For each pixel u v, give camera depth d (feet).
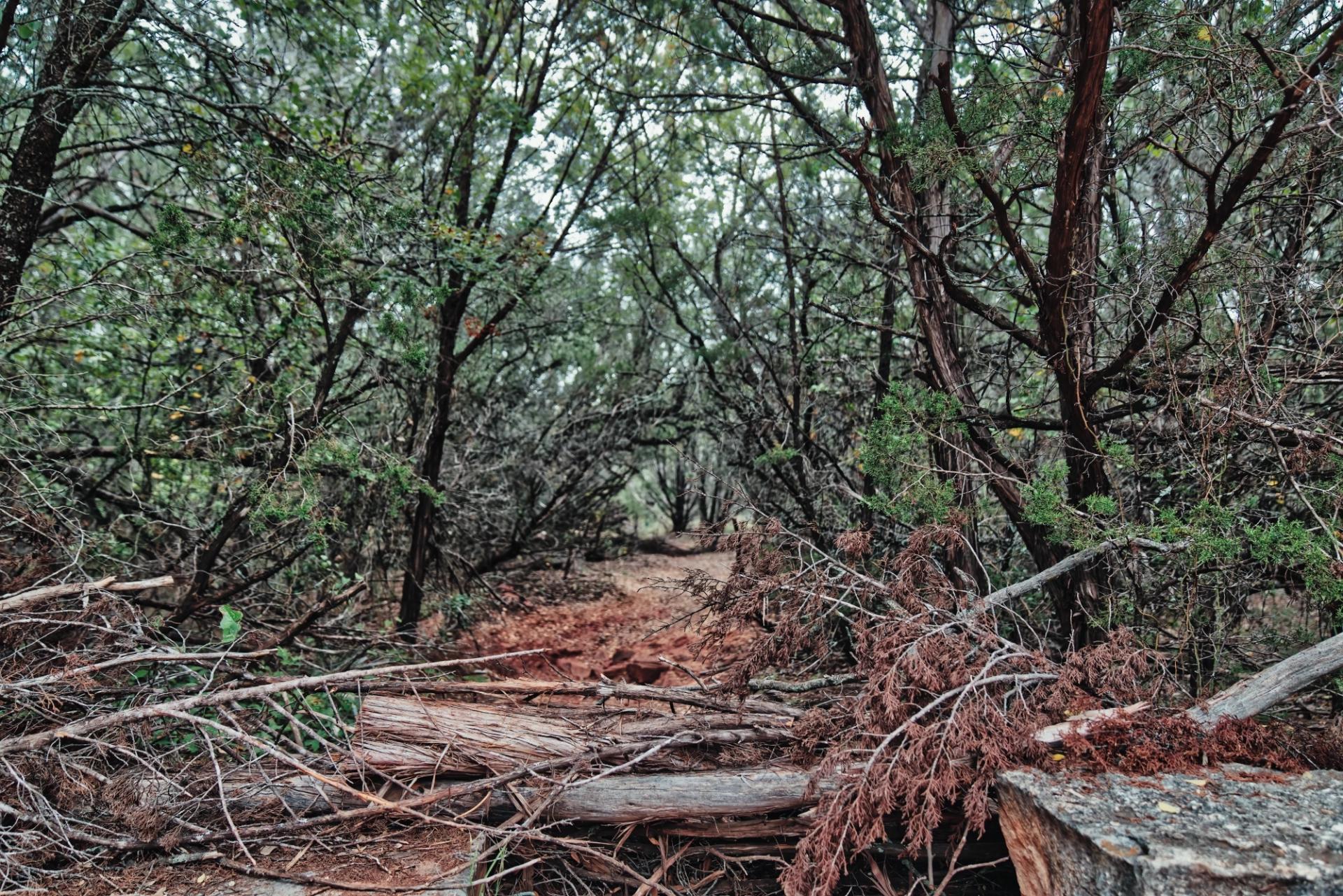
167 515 14.84
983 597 10.32
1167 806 6.23
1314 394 11.48
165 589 14.62
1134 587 9.82
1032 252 11.76
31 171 12.41
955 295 9.98
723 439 20.40
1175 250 9.14
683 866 8.52
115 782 7.83
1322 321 9.68
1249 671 10.24
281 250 13.00
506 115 16.42
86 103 13.02
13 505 11.22
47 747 7.84
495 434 22.89
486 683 9.81
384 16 15.15
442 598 18.48
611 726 9.43
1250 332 8.88
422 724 8.95
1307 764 7.31
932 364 11.68
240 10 13.61
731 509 12.69
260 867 7.43
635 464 28.32
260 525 12.90
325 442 13.01
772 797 8.02
